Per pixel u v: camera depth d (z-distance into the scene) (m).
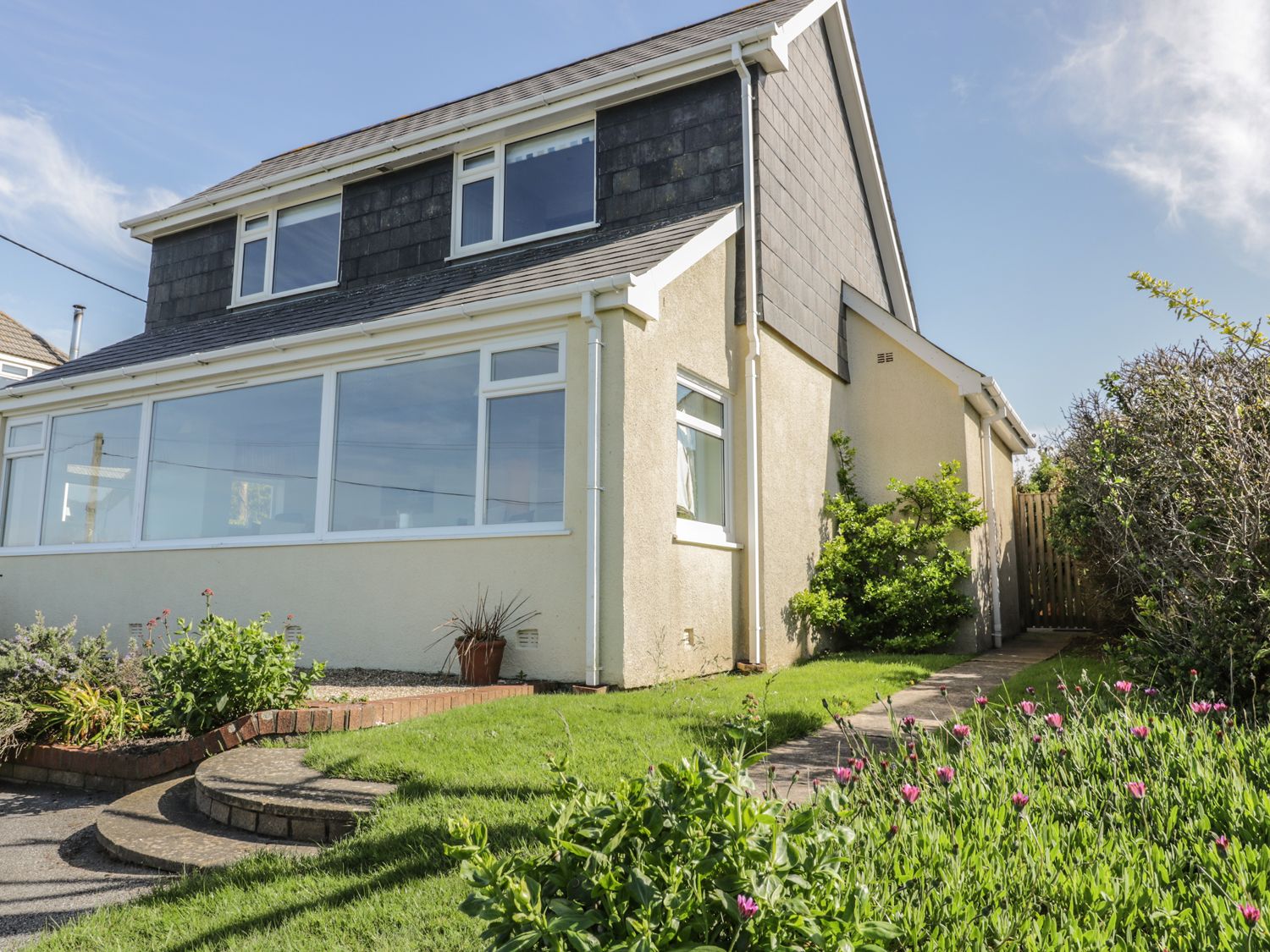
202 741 6.16
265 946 3.20
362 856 3.96
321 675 7.04
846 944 2.22
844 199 14.16
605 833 2.39
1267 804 3.17
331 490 9.70
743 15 13.31
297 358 9.93
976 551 12.28
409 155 12.66
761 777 4.83
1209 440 6.86
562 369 8.43
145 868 4.51
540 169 12.11
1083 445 11.17
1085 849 2.99
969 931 2.44
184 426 11.09
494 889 2.24
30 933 3.74
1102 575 11.68
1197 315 6.42
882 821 3.16
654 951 2.09
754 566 10.02
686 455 9.50
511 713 6.38
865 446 12.98
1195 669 5.60
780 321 10.96
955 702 7.18
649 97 11.44
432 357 9.26
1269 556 5.90
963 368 12.37
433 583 8.84
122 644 10.88
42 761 6.46
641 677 8.06
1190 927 2.42
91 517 11.78
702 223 9.90
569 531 8.19
